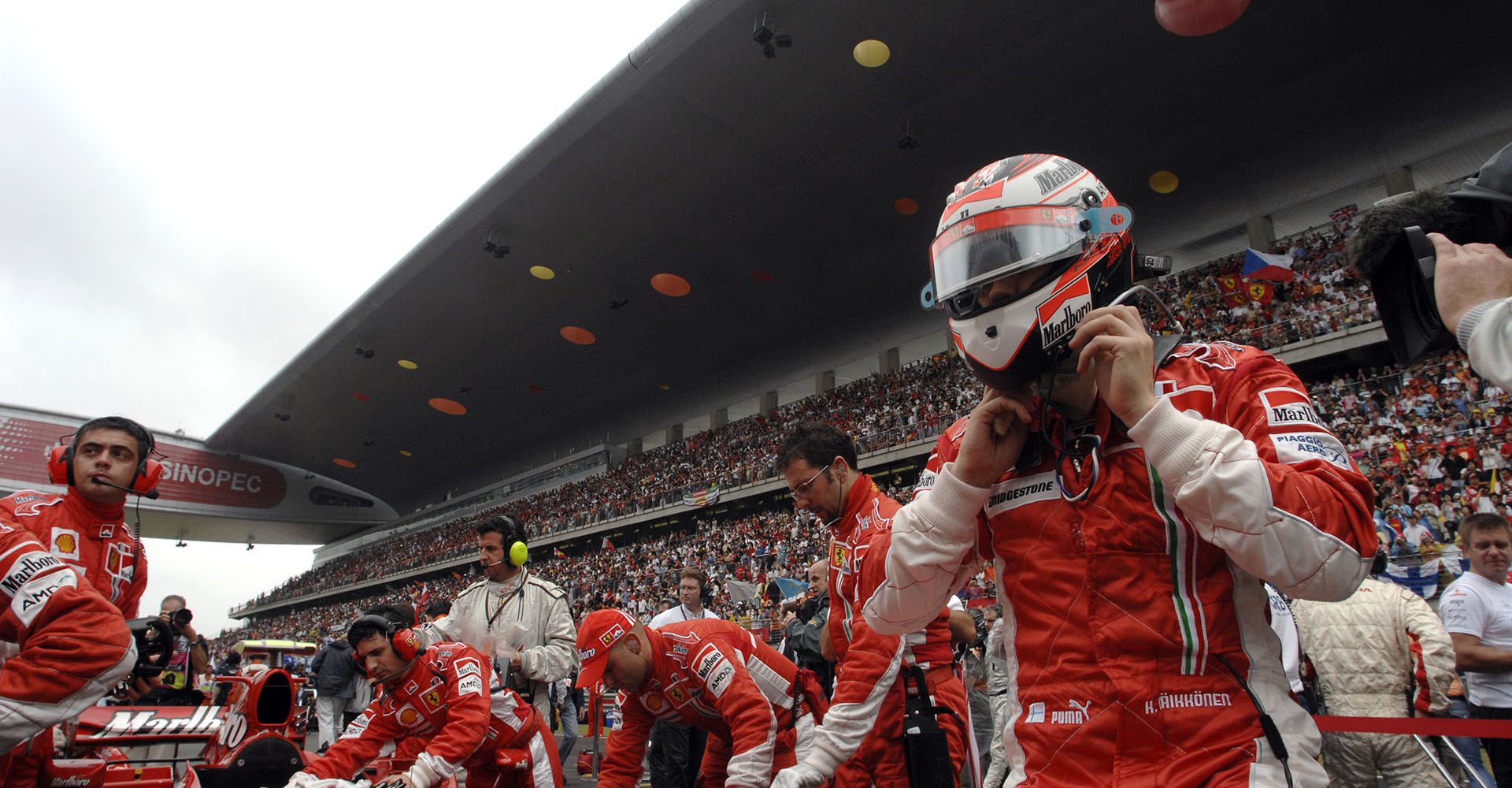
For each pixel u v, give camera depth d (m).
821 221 24.53
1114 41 17.52
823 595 5.01
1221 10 8.17
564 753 7.40
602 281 28.42
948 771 2.76
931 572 1.47
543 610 4.43
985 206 1.34
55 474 2.59
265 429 44.91
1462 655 3.30
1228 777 1.14
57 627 2.17
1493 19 16.19
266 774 4.14
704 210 24.44
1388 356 16.77
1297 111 19.05
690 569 5.69
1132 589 1.25
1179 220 22.17
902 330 27.97
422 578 43.06
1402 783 3.44
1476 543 3.36
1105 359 1.22
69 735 3.23
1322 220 19.70
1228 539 1.14
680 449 33.72
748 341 32.09
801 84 19.58
